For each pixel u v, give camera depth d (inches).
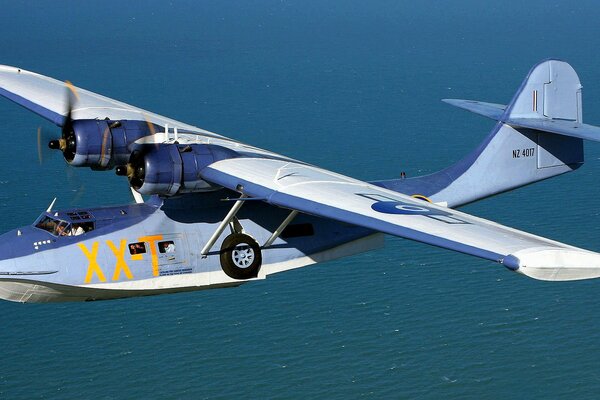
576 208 4347.9
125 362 3176.7
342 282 3735.2
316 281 3745.1
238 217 1502.2
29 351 3257.9
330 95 7450.8
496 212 4325.8
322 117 6515.8
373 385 3075.8
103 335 3358.8
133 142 1480.1
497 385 3105.3
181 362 3186.5
